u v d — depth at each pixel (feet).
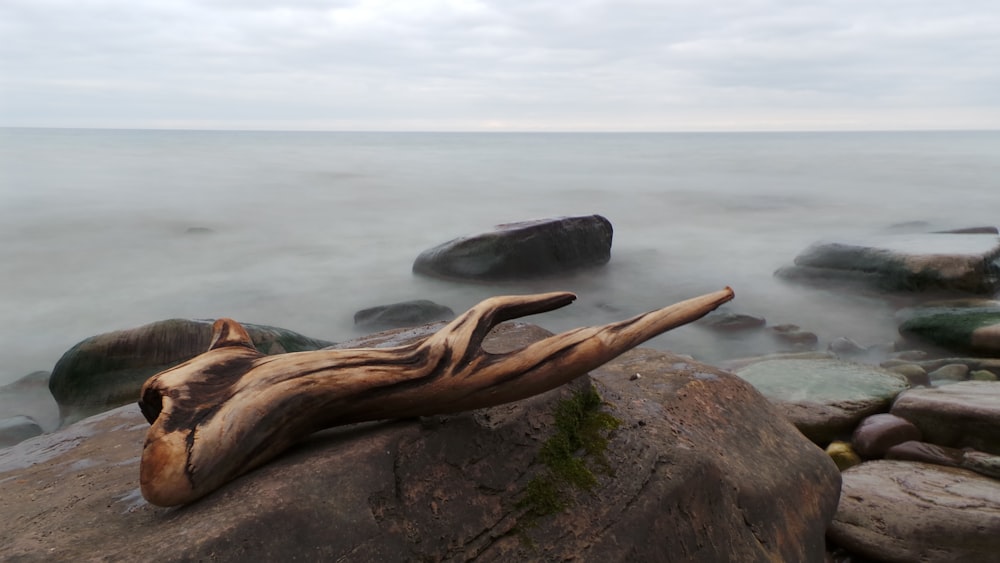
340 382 7.70
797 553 9.75
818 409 17.10
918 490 12.76
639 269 41.14
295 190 83.61
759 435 10.88
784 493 10.08
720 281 38.24
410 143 341.62
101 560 6.15
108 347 20.42
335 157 168.76
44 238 50.47
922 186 88.22
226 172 111.14
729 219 61.26
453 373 7.90
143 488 6.79
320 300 34.83
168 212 63.36
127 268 41.50
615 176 107.04
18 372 25.67
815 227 56.95
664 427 9.73
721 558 8.56
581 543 7.66
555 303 8.72
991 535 11.42
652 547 7.95
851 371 19.54
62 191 78.64
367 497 7.15
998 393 16.56
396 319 29.81
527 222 39.65
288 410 7.52
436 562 7.16
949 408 15.52
